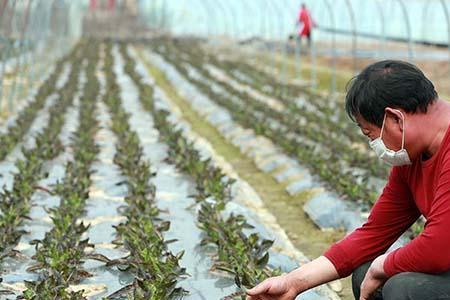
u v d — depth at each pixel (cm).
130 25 4922
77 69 2542
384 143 439
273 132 1429
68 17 3691
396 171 481
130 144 1230
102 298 590
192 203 948
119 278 666
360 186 991
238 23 5188
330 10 2145
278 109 1934
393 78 425
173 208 921
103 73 2644
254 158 1363
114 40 4403
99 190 1007
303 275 490
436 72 2425
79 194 919
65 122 1534
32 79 2156
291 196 1107
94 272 680
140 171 1041
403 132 428
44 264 664
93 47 3847
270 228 916
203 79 2472
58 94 1975
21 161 1027
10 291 618
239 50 3691
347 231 919
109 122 1569
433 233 423
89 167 1118
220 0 4575
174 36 4731
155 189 959
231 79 2569
